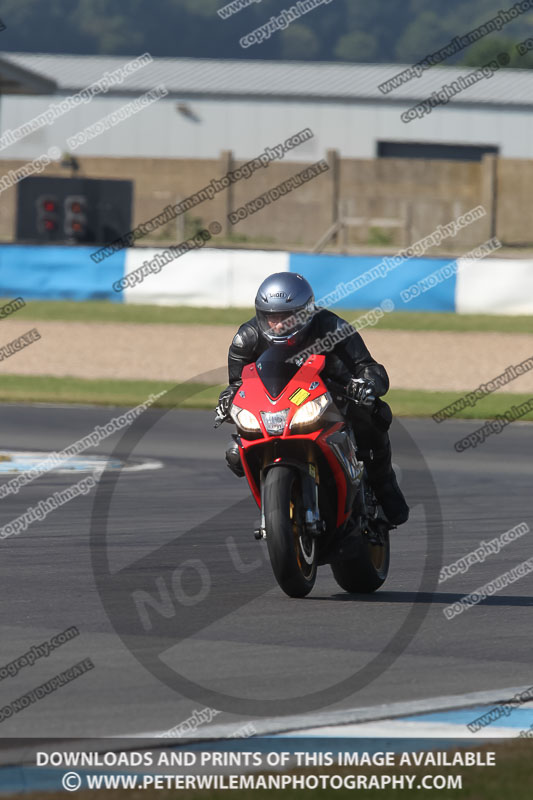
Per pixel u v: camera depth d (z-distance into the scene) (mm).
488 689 18734
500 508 37469
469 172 168000
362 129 198875
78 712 17359
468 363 79812
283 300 23891
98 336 89188
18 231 114812
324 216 167250
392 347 85500
